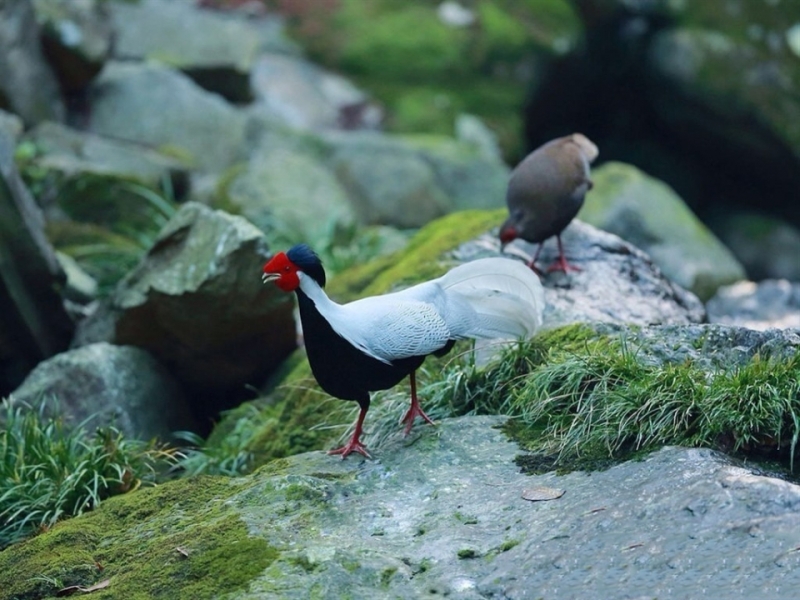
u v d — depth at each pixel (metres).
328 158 18.84
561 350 8.48
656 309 10.71
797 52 23.59
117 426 10.62
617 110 25.39
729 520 5.89
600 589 5.66
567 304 10.38
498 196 19.50
